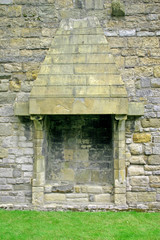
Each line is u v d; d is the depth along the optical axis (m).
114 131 5.15
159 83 5.21
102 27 5.25
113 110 4.80
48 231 4.18
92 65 4.95
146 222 4.57
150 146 5.18
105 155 5.54
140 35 5.23
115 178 5.14
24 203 5.19
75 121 5.61
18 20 5.29
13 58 5.29
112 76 4.90
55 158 5.60
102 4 5.25
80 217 4.73
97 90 4.83
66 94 4.84
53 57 5.02
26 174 5.22
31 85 5.28
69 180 5.53
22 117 5.24
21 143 5.23
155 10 5.25
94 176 5.51
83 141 5.59
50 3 5.27
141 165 5.19
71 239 3.94
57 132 5.61
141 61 5.23
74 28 5.14
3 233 4.09
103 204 5.14
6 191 5.23
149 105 5.20
